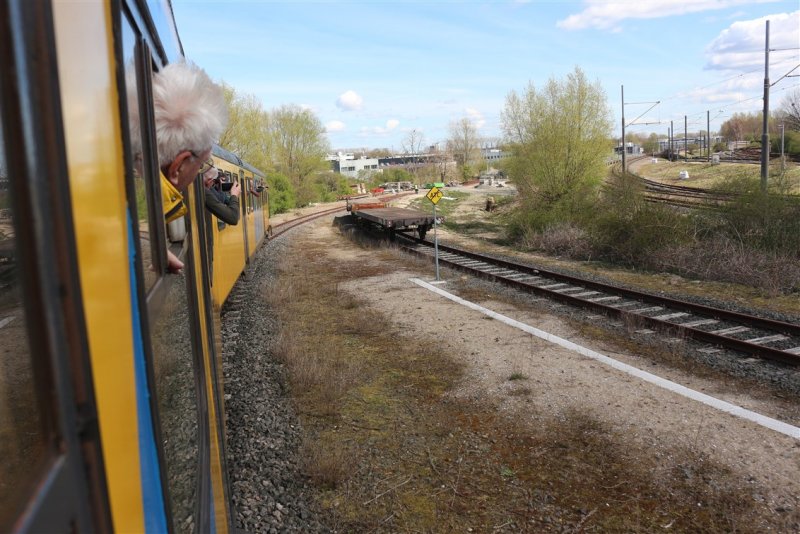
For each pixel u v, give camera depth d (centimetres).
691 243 1492
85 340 76
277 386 687
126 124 119
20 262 73
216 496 232
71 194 77
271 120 4794
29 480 75
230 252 1070
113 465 85
